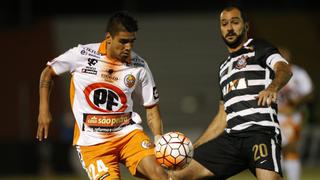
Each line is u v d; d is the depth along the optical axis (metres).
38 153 65.81
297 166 41.28
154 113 24.03
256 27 97.50
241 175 58.66
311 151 68.81
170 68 90.50
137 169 22.98
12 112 83.00
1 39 92.81
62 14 105.19
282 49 38.84
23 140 68.62
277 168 22.81
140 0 106.00
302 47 95.19
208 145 24.69
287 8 104.31
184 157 22.52
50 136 78.75
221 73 24.47
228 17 23.81
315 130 69.00
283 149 41.41
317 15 101.12
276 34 96.56
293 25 98.56
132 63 23.09
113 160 23.30
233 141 24.03
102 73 22.81
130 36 22.17
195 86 87.38
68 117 67.62
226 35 23.91
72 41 93.88
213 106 84.88
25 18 95.56
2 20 98.56
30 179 59.25
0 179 59.56
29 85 86.38
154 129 24.00
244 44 24.00
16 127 81.69
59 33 94.94
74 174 65.50
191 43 94.62
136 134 23.31
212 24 97.50
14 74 87.94
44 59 90.69
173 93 86.31
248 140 23.48
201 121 83.06
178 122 82.88
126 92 23.03
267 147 22.98
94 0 106.44
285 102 40.38
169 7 106.31
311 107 72.06
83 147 23.14
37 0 104.62
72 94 23.17
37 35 93.94
